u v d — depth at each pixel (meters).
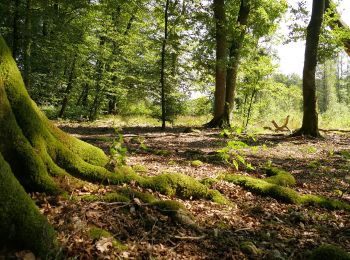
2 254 3.19
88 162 5.77
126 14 27.67
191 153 11.15
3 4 18.20
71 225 3.90
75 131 17.97
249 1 21.98
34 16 19.16
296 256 4.49
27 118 4.85
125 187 5.50
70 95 26.67
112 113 33.66
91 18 23.97
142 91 27.33
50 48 22.33
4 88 4.67
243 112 25.73
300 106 53.34
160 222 4.64
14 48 18.67
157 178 6.09
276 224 5.56
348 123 27.64
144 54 28.98
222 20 21.92
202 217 5.31
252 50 23.33
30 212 3.43
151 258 3.78
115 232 4.17
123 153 5.41
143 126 23.66
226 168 9.21
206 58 22.64
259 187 6.94
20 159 4.56
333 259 4.12
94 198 4.76
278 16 23.23
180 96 25.25
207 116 29.92
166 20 20.23
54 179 4.94
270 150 13.40
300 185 8.15
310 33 16.72
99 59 26.23
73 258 3.38
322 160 11.56
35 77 22.61
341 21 20.36
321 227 5.67
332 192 7.86
